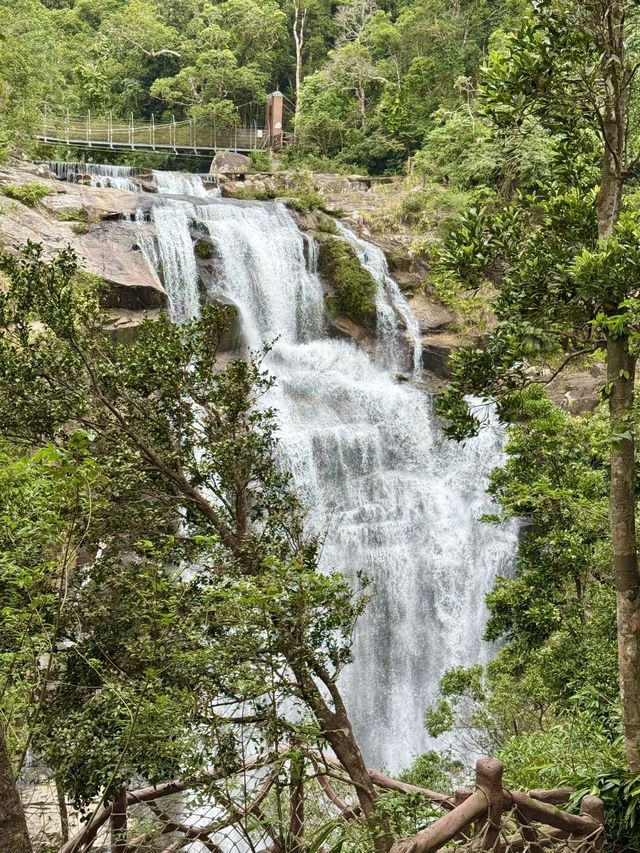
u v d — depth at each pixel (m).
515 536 23.27
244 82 53.66
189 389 6.96
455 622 23.56
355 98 53.03
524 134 7.68
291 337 29.59
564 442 14.59
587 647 11.68
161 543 6.52
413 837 3.65
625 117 7.05
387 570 23.00
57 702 5.70
